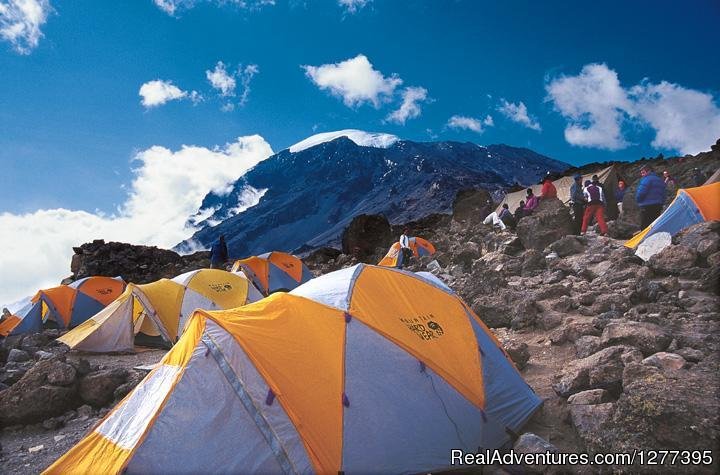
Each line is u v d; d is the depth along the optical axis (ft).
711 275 32.53
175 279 56.24
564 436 19.79
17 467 23.72
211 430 16.61
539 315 35.70
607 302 33.42
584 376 22.68
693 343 23.17
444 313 22.84
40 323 67.62
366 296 21.67
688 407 14.97
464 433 19.07
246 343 18.25
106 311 51.98
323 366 18.53
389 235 136.87
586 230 63.62
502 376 22.08
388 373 19.17
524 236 63.05
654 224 46.83
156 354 48.83
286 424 16.78
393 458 17.33
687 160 110.83
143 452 16.14
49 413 29.96
